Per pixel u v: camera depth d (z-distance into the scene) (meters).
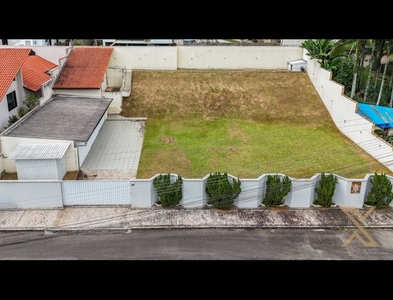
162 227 19.00
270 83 36.81
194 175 23.55
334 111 31.88
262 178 20.62
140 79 36.97
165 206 20.30
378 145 26.16
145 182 20.00
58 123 24.80
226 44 42.16
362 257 17.30
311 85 36.56
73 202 20.23
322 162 25.81
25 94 28.06
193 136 29.48
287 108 33.66
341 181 20.92
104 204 20.44
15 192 19.62
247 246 17.84
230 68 40.47
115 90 37.25
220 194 20.06
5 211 19.75
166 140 28.64
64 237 18.06
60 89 31.28
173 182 20.52
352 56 37.88
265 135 29.80
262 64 40.47
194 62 40.09
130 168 24.14
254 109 33.59
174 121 31.97
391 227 19.59
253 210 20.67
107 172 23.41
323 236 18.78
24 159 20.44
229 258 16.92
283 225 19.45
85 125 24.86
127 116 32.66
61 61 34.38
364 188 20.91
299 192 20.78
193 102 34.31
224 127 31.02
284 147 27.88
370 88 35.97
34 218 19.23
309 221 19.86
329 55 34.69
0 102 23.89
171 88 35.84
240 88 36.09
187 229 18.97
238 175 23.70
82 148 23.86
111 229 18.69
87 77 33.06
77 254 16.89
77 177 22.53
